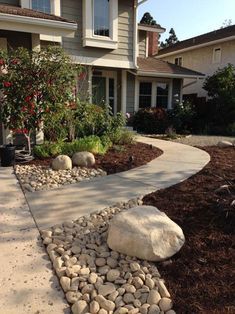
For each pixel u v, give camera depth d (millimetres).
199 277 2586
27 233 3385
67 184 5156
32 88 6441
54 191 4789
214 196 4230
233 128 13594
